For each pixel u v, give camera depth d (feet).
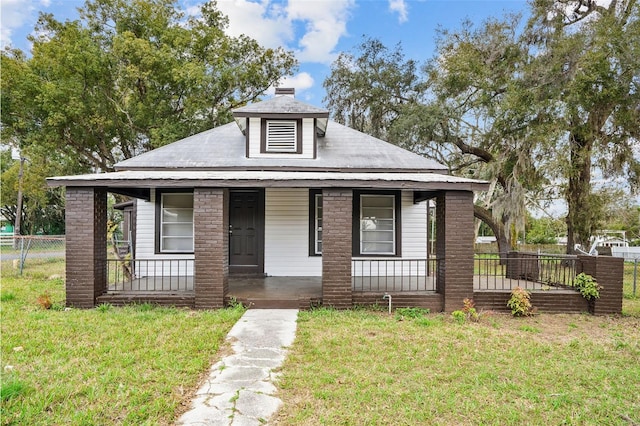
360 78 67.72
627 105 45.42
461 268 23.11
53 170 70.64
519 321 21.45
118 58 60.39
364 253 32.30
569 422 10.78
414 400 11.71
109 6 63.72
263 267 31.91
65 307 22.57
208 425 10.12
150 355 14.79
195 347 15.72
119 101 64.18
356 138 37.11
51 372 13.14
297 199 32.14
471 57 55.67
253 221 32.07
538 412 11.25
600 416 11.16
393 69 68.13
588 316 22.74
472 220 23.24
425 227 32.50
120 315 20.54
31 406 10.77
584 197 52.75
